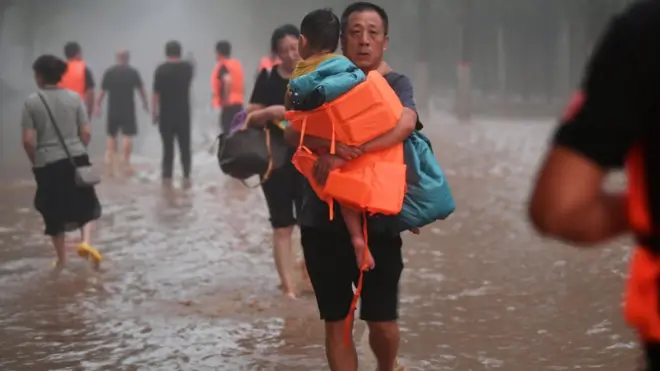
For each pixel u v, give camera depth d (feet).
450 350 37.11
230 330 40.70
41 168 52.85
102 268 53.36
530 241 59.57
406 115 27.43
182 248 59.26
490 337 38.83
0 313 43.75
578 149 12.89
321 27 29.89
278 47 43.21
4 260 55.72
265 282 49.83
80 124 53.67
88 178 52.21
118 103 103.19
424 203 27.63
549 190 12.99
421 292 46.73
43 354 37.50
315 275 29.14
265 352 37.50
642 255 13.43
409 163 27.76
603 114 12.78
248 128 42.75
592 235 13.15
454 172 97.96
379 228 27.61
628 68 12.86
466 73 184.85
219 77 100.22
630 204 13.20
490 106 237.25
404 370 34.14
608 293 46.01
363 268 27.22
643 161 13.12
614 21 13.28
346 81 26.40
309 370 35.12
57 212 52.95
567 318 41.65
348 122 26.58
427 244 59.11
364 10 30.12
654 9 12.97
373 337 29.48
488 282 48.70
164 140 92.22
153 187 89.25
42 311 44.14
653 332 13.29
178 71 91.40
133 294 47.37
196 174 99.86
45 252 58.29
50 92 52.95
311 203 28.73
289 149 42.78
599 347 37.35
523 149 123.03
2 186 90.68
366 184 26.61
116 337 39.88
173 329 40.96
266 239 62.39
